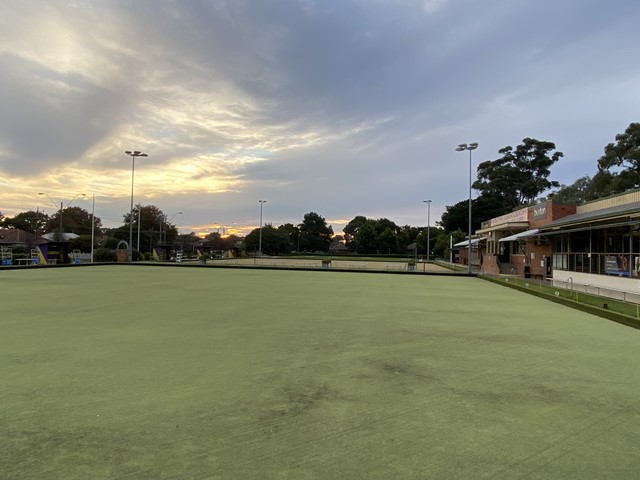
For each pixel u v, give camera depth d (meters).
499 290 16.67
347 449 2.95
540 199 60.53
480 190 66.12
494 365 5.25
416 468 2.69
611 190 34.72
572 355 5.84
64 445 2.97
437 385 4.41
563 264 18.89
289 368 4.99
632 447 3.05
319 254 82.06
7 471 2.61
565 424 3.45
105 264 34.03
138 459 2.77
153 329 7.40
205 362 5.23
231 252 61.62
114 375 4.66
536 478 2.60
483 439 3.14
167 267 31.86
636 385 4.50
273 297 12.69
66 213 75.81
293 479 2.54
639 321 8.05
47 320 8.29
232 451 2.89
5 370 4.85
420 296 13.70
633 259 13.09
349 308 10.39
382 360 5.40
